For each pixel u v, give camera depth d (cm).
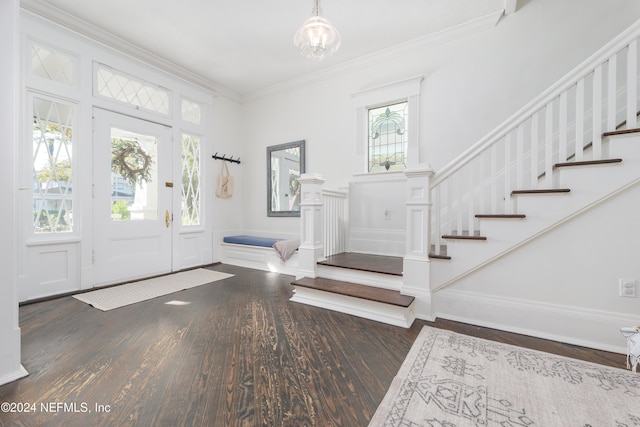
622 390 135
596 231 183
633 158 170
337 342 186
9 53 141
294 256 369
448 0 263
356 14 280
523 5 278
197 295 286
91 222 300
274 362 161
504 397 130
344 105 381
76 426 112
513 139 281
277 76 413
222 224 456
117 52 319
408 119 330
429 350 175
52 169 274
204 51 347
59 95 276
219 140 451
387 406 124
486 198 289
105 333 197
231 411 121
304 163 416
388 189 346
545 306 197
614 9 245
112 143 321
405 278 236
